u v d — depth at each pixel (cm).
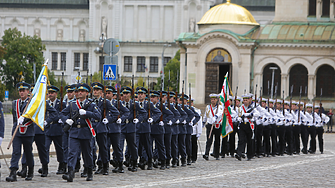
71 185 2512
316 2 11706
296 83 10944
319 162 3975
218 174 3078
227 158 4212
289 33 10912
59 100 3006
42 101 2689
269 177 2967
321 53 10712
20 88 2694
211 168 3431
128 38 19188
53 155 4097
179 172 3175
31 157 2680
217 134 4059
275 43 10781
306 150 4938
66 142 3030
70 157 2644
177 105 3566
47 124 2912
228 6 11288
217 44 10906
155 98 3384
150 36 19138
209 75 10994
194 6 18988
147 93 3341
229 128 4059
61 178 2792
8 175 2903
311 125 4947
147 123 3247
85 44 19862
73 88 3003
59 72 19962
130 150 3191
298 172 3250
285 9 11681
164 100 3600
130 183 2617
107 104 2917
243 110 4028
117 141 3034
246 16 11138
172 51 19088
